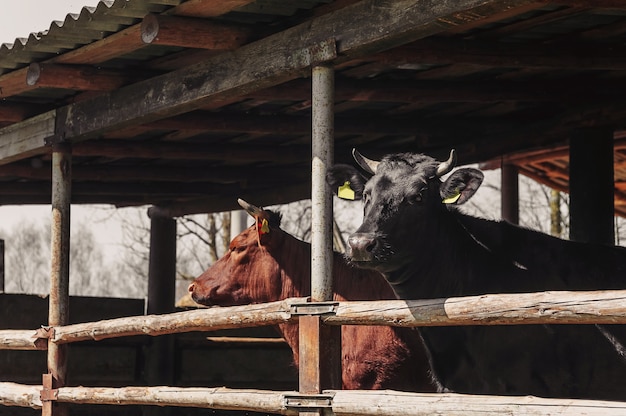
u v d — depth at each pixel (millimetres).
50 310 9789
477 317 5746
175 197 14227
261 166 13258
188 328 7902
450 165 6992
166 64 8766
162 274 14508
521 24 7699
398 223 6836
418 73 9016
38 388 9742
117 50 8383
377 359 8461
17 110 10133
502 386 7043
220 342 13180
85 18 7695
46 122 10117
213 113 10031
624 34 8008
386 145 12062
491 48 7906
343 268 8820
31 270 49219
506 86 9359
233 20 7684
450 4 6160
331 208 6902
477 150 11188
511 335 7035
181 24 7512
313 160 7016
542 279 7215
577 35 8031
